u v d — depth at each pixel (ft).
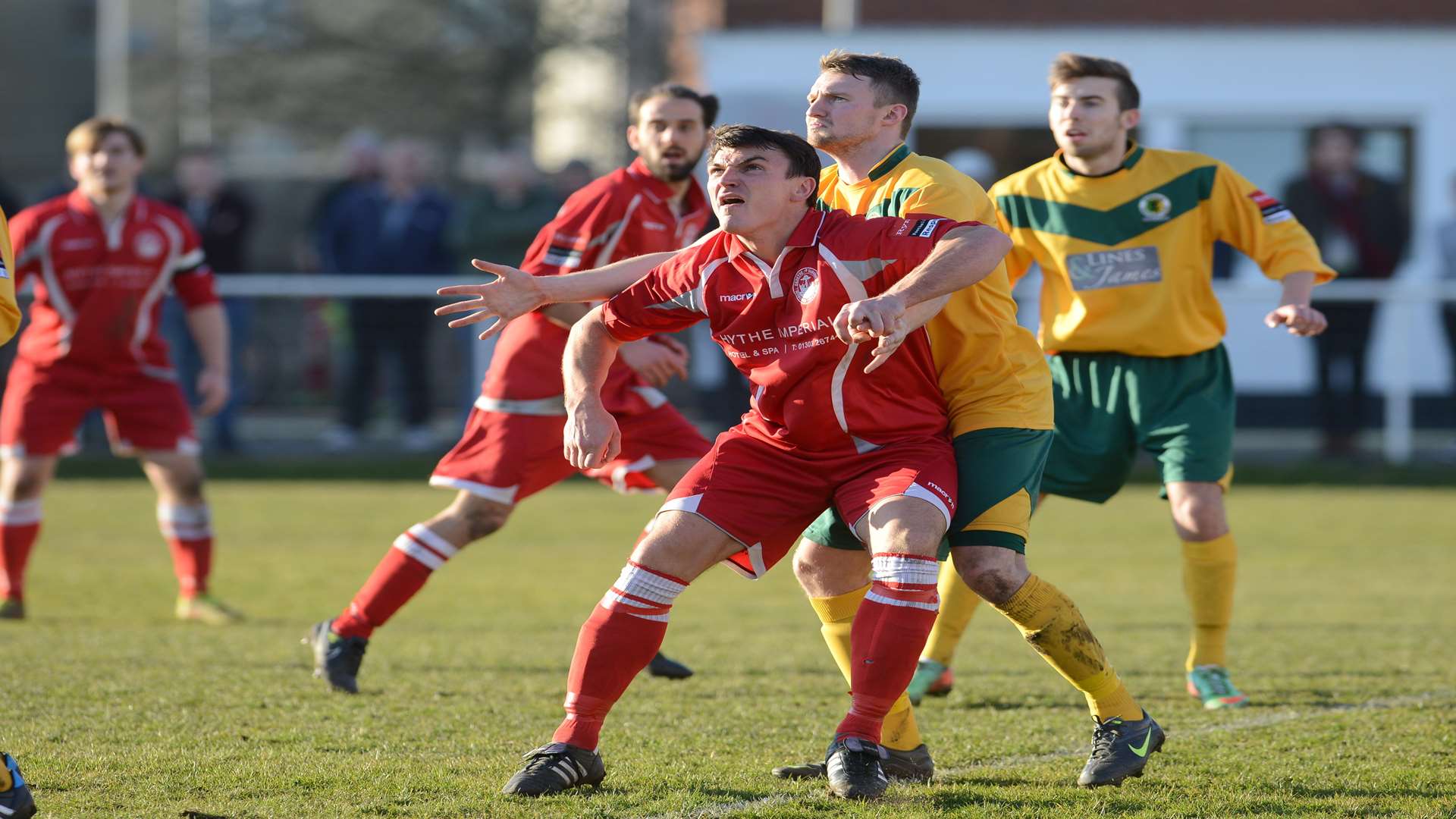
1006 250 40.88
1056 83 60.08
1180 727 52.60
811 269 42.22
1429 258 179.32
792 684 60.70
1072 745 50.01
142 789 42.73
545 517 123.65
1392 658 65.87
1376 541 107.04
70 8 317.83
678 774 45.32
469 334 144.36
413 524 114.83
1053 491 61.31
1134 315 59.47
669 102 62.03
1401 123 181.47
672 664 61.62
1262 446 150.41
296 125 331.36
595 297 46.70
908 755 45.09
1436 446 142.10
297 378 146.30
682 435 66.03
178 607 79.15
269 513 120.67
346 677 58.18
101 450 149.38
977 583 43.34
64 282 75.77
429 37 330.34
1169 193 59.57
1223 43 182.60
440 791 42.80
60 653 66.23
